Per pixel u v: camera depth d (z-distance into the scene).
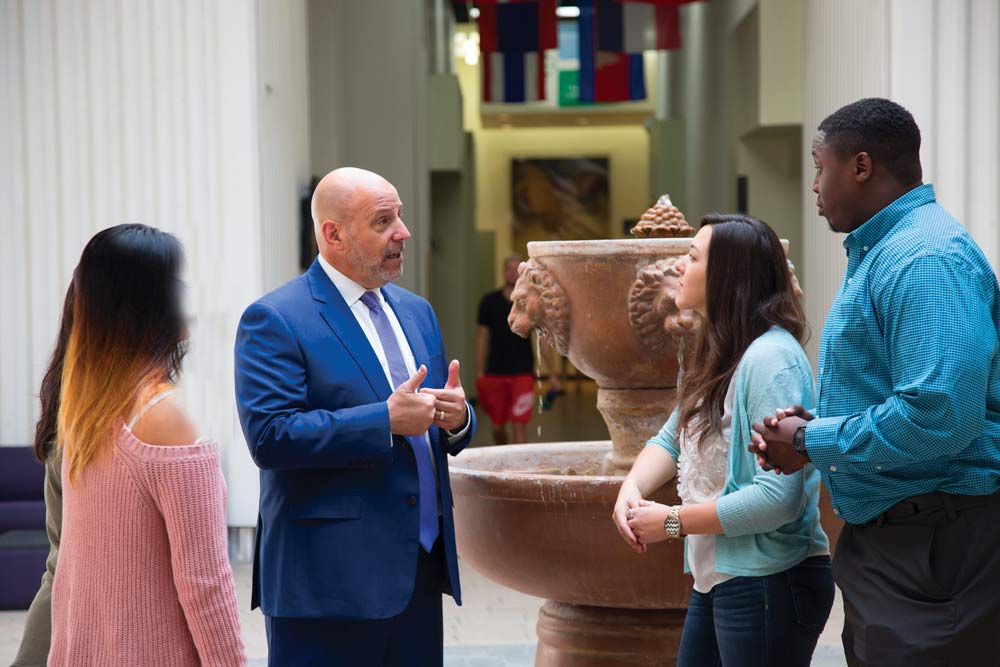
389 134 14.73
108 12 8.34
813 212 9.83
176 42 8.35
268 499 3.48
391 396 3.36
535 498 4.10
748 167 15.66
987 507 2.76
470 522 4.38
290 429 3.27
